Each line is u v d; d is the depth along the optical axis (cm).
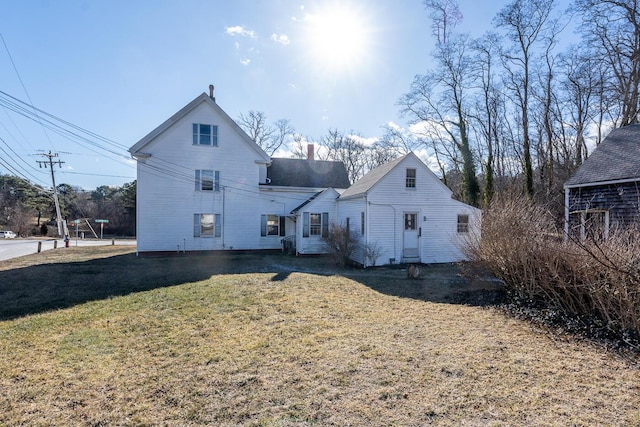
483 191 2430
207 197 1755
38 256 1653
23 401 338
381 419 308
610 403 332
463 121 2538
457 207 1434
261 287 870
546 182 2333
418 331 540
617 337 485
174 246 1703
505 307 661
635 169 1079
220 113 1769
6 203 5197
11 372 398
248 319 602
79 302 718
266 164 1894
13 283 927
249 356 445
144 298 749
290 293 804
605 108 1995
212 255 1706
